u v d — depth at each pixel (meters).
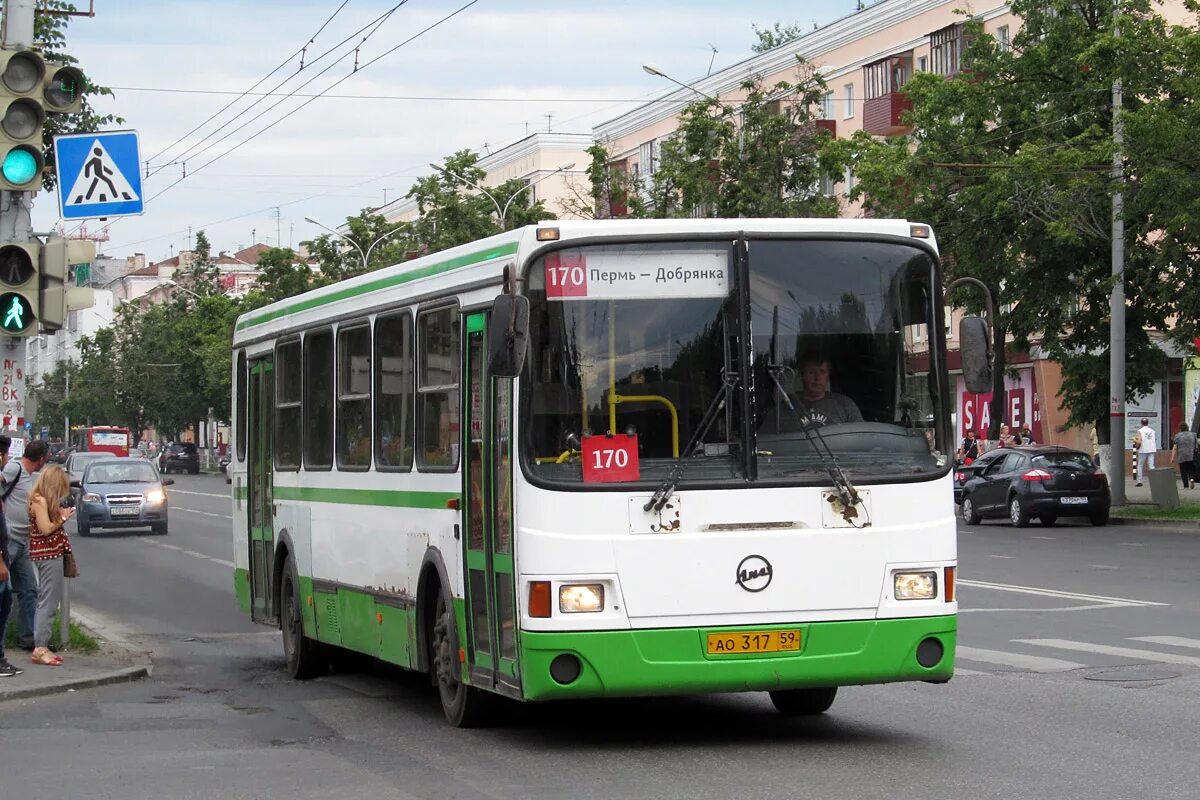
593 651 9.70
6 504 16.05
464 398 10.98
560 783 9.34
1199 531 35.09
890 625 10.00
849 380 10.14
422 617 11.87
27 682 14.27
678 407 9.95
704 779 9.34
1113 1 39.09
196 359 107.31
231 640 19.47
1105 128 39.06
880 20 64.06
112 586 27.09
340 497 13.77
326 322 14.27
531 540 9.77
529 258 9.97
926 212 40.78
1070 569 25.52
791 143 53.53
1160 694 12.59
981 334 10.09
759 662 9.81
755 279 10.09
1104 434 41.62
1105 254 39.81
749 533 9.85
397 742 11.12
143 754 10.81
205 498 65.88
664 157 55.03
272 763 10.37
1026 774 9.32
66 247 15.24
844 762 9.80
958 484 41.12
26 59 14.59
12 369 15.72
